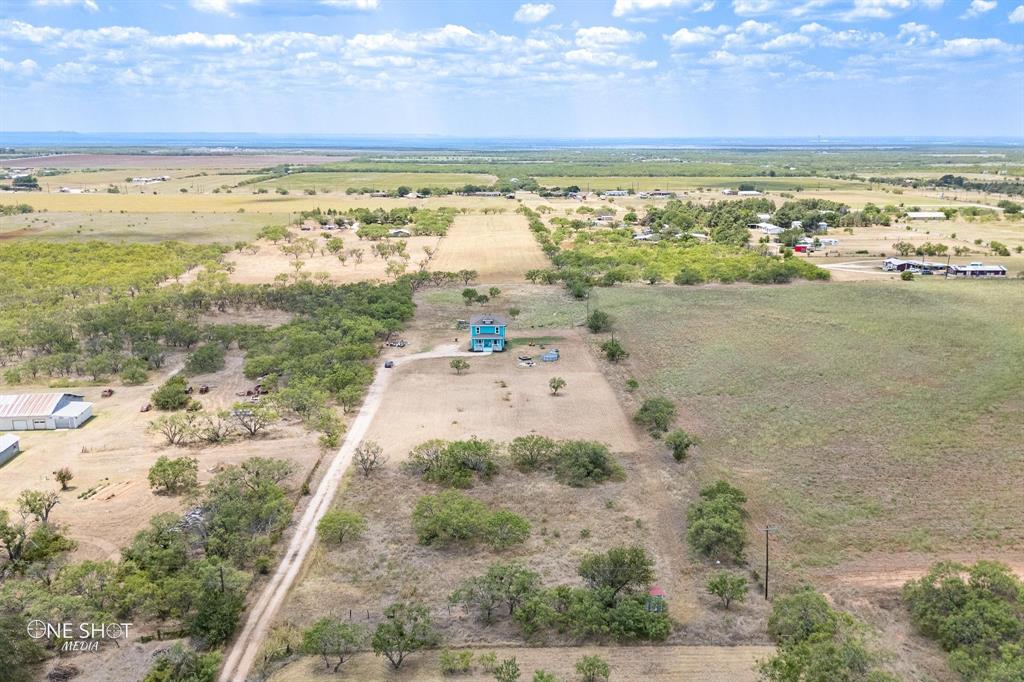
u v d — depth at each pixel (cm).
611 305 15212
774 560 6084
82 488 7381
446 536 6438
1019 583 5397
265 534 6444
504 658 4962
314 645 4853
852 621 5059
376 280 17762
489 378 10788
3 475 7675
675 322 13712
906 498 7031
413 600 5628
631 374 10931
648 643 5094
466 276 18038
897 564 5981
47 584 5588
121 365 11281
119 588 5444
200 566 5656
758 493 7219
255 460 7525
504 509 7006
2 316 13662
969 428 8519
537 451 7888
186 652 4753
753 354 11625
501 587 5444
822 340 12181
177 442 8531
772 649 5006
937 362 10800
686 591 5700
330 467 7912
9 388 10506
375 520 6819
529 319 14288
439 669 4862
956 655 4678
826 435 8512
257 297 15438
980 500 6944
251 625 5322
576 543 6412
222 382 10700
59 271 17800
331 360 10969
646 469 7825
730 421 9044
